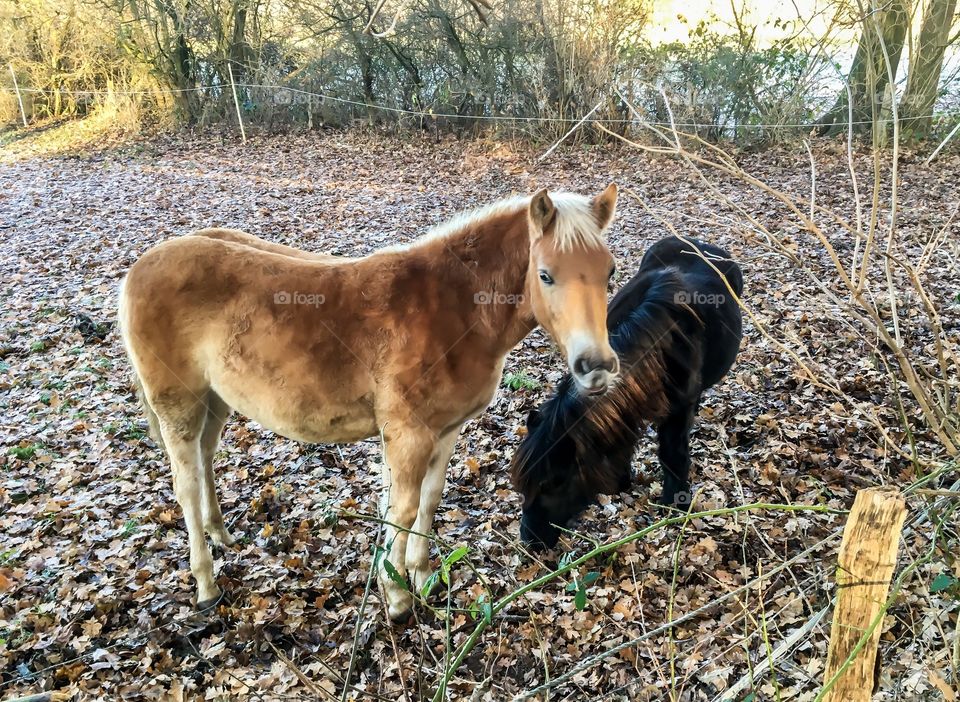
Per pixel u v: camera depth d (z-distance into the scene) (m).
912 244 8.08
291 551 4.22
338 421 3.47
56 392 6.16
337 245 9.72
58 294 8.33
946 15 10.74
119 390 6.21
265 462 5.16
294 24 17.59
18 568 4.14
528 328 3.29
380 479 4.86
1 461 5.23
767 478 4.47
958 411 2.49
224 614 3.74
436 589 3.81
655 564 3.86
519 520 4.34
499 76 15.30
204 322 3.41
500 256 3.22
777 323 6.46
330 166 14.84
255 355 3.37
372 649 3.46
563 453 3.63
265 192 12.89
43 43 20.00
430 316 3.28
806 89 12.79
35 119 21.02
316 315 3.32
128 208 12.14
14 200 13.10
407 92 16.58
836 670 1.94
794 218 9.38
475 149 15.06
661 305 3.80
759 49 13.12
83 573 4.09
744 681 2.42
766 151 12.90
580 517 4.28
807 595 3.22
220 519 4.25
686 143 13.22
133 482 4.95
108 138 18.27
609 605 3.62
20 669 3.43
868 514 1.78
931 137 12.12
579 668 2.28
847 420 4.91
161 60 18.31
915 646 2.90
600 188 11.84
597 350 2.67
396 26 15.66
